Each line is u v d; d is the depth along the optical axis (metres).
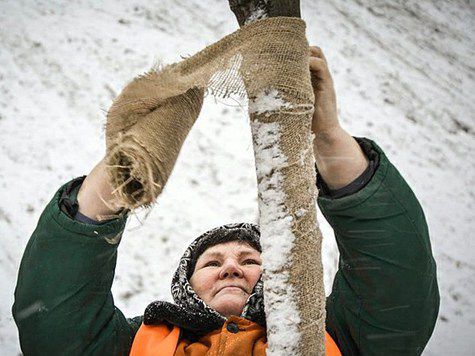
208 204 3.85
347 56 5.32
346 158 1.54
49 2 5.32
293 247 1.23
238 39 1.31
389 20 5.89
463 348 3.43
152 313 1.84
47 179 3.91
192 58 1.35
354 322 1.71
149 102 1.33
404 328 1.64
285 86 1.25
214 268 2.03
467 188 4.40
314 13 5.73
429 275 1.60
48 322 1.57
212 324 1.82
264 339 1.80
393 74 5.23
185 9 5.49
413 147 4.62
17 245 3.52
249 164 4.13
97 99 4.50
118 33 5.10
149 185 1.25
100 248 1.54
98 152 4.14
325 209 1.61
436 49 5.67
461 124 4.91
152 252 3.54
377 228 1.57
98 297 1.63
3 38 4.87
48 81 4.57
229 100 4.53
